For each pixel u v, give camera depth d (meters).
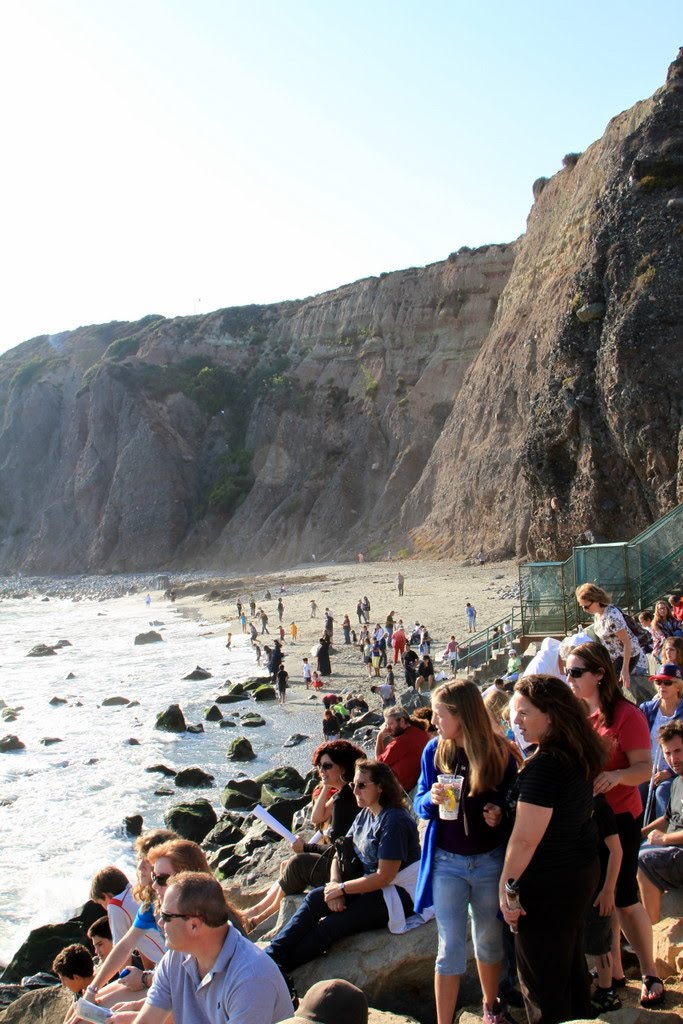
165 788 21.70
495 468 66.75
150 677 39.28
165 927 4.84
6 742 26.81
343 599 56.50
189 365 123.88
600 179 63.00
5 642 55.22
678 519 20.89
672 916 7.34
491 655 26.67
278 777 20.67
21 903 15.44
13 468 128.88
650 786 7.85
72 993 7.89
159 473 112.38
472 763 5.59
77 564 113.62
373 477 97.62
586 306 46.41
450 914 5.71
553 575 22.11
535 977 5.14
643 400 41.09
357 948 6.91
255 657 42.06
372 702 28.95
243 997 4.71
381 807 7.08
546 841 5.03
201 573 98.38
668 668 7.94
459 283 98.81
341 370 109.94
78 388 126.25
